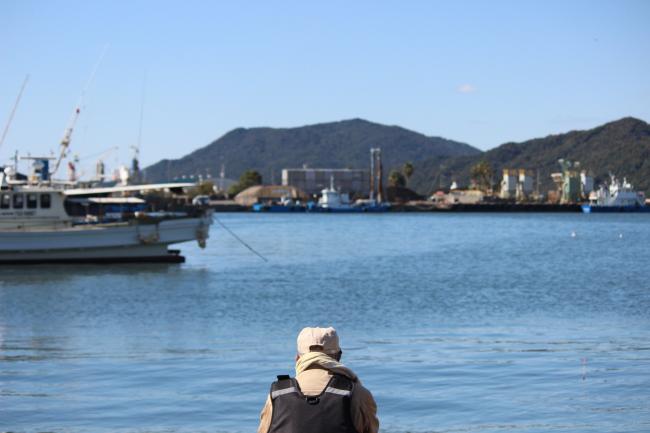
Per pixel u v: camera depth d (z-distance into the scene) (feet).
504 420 63.98
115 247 213.66
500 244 359.87
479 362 87.45
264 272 212.23
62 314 133.18
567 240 394.52
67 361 90.22
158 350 97.35
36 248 206.69
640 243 365.20
